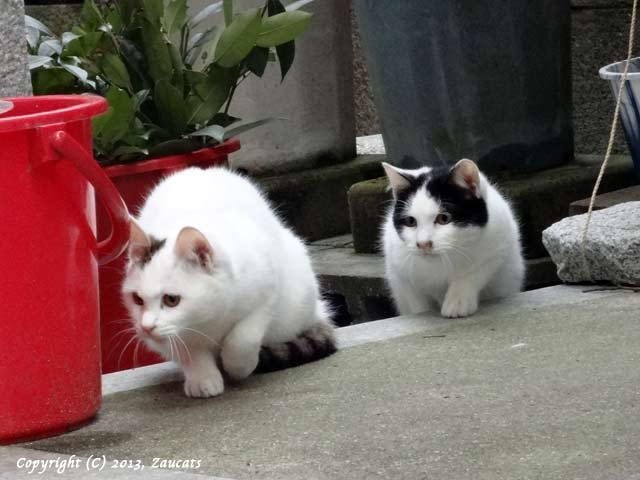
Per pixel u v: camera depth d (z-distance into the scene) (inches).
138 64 211.0
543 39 236.2
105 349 194.2
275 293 158.7
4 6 173.2
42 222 135.1
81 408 143.3
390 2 233.5
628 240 188.5
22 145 132.2
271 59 228.8
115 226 143.0
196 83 211.5
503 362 157.1
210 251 146.9
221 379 155.8
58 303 138.4
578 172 239.3
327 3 274.7
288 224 268.4
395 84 240.5
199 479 120.1
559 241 197.5
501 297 198.5
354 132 288.2
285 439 133.7
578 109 275.9
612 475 114.1
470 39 230.1
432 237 187.0
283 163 273.6
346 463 123.9
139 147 200.4
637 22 263.6
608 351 156.8
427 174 195.0
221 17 258.8
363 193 246.7
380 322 188.7
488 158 237.3
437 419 135.6
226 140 217.3
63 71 205.6
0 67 174.1
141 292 147.3
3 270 133.8
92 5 215.9
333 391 151.1
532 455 121.5
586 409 134.3
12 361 136.5
